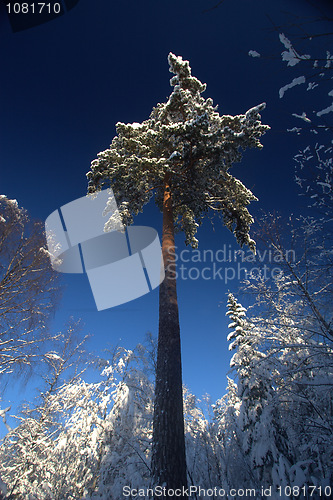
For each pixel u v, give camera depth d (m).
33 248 7.71
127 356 10.55
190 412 11.29
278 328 7.17
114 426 9.25
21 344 7.04
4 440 9.14
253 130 7.67
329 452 5.70
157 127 8.81
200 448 9.29
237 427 10.38
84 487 8.46
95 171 8.70
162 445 4.25
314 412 6.57
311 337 6.19
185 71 9.42
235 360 10.82
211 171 8.49
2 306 7.07
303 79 2.14
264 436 8.39
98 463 8.93
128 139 8.40
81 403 10.12
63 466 9.54
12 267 7.41
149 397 9.62
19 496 7.81
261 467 8.18
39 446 9.44
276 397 6.33
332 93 2.28
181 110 9.32
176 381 5.07
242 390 10.38
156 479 3.93
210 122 8.68
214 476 8.66
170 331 5.82
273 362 7.01
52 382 10.34
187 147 8.01
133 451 8.05
